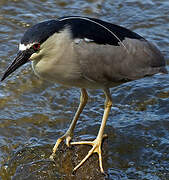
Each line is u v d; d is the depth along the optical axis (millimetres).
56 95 10781
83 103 9000
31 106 10398
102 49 8273
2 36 12805
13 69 7867
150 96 10617
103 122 8758
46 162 8516
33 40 7719
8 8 14156
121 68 8594
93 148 8594
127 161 8492
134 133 9188
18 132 9539
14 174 8328
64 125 9789
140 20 14086
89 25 8352
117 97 10680
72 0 14977
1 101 10484
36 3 14570
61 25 8016
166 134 9180
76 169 8266
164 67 9344
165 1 15102
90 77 8383
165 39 13055
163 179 8008
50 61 8047
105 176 8109
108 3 15023
